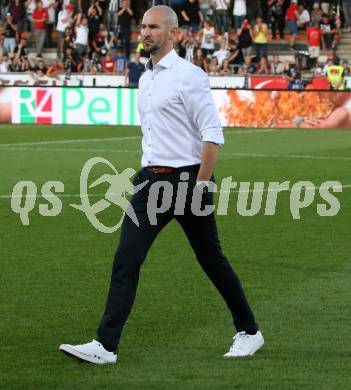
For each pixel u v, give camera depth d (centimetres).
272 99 3703
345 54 4612
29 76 4388
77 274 1251
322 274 1253
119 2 4556
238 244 1455
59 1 4806
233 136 3322
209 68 4278
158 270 1269
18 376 837
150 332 980
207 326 1004
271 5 4691
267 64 4291
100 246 1440
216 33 4409
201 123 860
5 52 4600
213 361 881
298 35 4750
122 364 870
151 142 877
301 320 1026
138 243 863
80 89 3791
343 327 998
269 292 1153
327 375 838
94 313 1058
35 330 989
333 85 3956
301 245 1451
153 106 873
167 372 847
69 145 2981
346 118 3647
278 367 862
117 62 4369
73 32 4441
